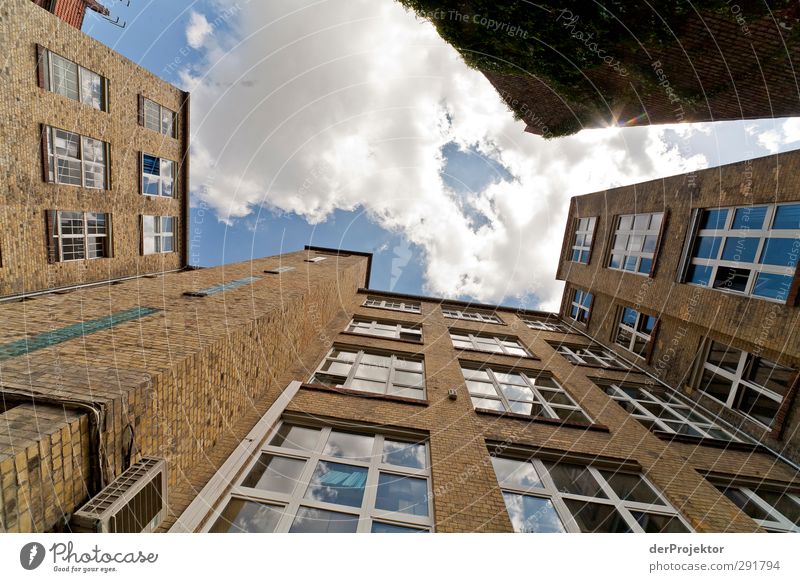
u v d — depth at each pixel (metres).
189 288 8.52
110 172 11.44
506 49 7.07
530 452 7.38
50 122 9.47
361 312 14.74
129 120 12.09
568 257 17.38
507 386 10.66
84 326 5.53
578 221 17.08
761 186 8.43
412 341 12.16
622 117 8.78
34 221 9.19
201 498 4.88
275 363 8.00
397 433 7.34
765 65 6.41
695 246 10.38
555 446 7.63
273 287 9.79
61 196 9.91
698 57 6.47
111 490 3.41
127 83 11.91
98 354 4.60
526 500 6.39
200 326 6.12
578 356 13.59
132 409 3.87
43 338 4.94
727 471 7.60
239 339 6.38
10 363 4.09
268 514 5.30
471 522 5.41
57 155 9.80
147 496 3.70
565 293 17.86
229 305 7.63
